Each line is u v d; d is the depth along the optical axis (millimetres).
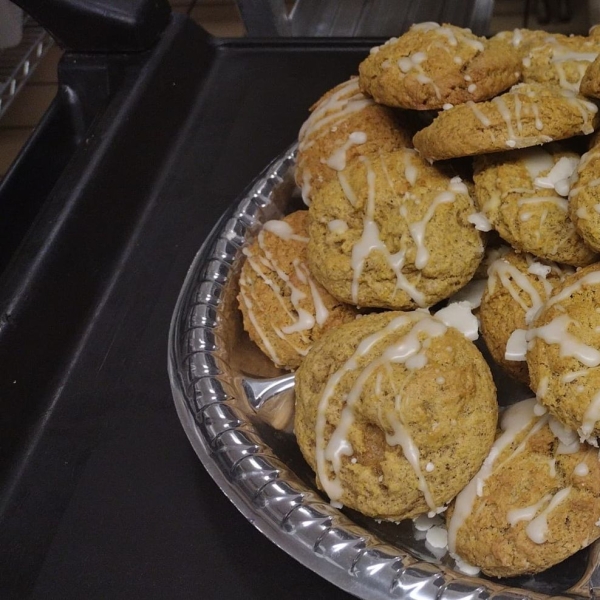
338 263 517
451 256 507
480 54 521
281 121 656
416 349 477
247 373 533
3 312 553
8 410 541
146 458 531
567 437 465
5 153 688
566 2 767
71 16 654
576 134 489
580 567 457
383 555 456
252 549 497
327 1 742
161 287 589
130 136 632
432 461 465
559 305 467
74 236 587
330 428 478
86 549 508
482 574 465
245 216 574
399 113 557
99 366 565
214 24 821
